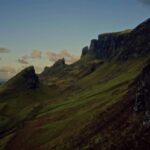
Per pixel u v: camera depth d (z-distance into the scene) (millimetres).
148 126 81688
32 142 164500
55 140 142875
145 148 74812
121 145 83688
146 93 89688
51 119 194500
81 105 195500
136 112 93375
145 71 93500
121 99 127875
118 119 105062
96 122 123375
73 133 133375
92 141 104812
